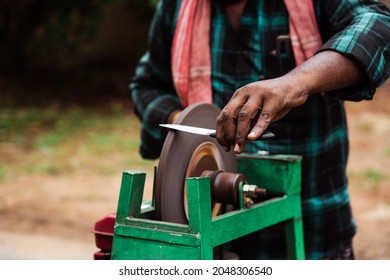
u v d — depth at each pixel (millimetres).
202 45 2594
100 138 9164
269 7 2541
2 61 13406
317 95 2525
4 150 8586
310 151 2557
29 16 12789
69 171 7664
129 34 15266
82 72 13836
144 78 2830
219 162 2287
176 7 2695
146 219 2020
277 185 2420
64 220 5793
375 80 2096
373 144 9008
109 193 6816
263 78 2543
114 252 2029
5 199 6492
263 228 2348
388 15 2318
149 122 2656
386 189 6957
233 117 1874
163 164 2031
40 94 11945
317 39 2455
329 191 2594
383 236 5402
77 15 12812
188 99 2596
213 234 1977
